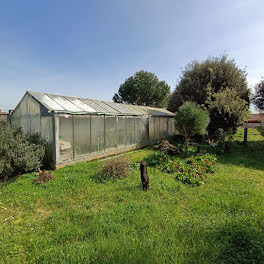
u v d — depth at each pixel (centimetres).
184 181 505
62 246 248
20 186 472
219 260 215
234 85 1344
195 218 308
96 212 335
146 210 335
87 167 641
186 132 832
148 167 646
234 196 400
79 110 726
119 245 238
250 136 1449
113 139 892
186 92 1531
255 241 239
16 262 226
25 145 575
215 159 734
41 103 670
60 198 406
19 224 314
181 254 221
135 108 1226
